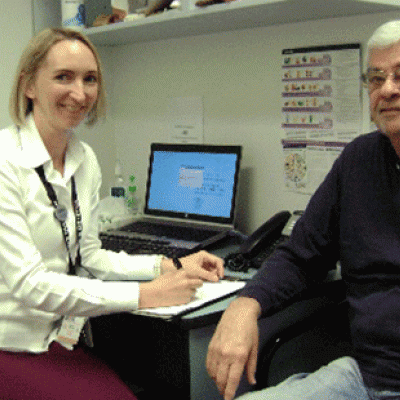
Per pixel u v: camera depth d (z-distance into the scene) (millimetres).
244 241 1504
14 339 1184
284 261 1222
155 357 1284
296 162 1688
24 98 1223
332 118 1574
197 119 1970
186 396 1149
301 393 1011
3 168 1134
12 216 1129
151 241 1631
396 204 1079
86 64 1196
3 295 1176
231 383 965
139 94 2178
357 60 1485
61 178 1236
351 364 1090
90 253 1365
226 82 1850
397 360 1030
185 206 1833
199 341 1136
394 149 1098
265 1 1303
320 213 1219
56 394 1070
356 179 1145
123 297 1106
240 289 1183
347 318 1243
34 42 1186
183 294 1127
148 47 2096
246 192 1853
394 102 1016
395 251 1069
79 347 1257
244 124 1821
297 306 1287
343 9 1393
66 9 1912
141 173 2229
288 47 1651
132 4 1830
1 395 1105
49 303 1112
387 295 1074
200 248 1520
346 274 1173
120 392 1104
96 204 1411
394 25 1005
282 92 1688
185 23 1627
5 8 1911
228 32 1807
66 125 1214
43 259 1229
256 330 1032
